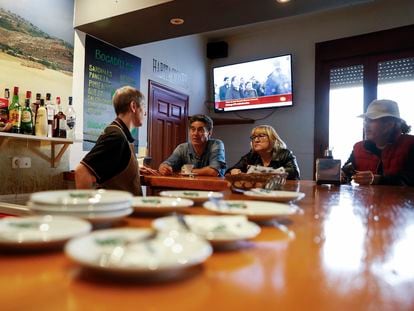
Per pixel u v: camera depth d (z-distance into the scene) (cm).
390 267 42
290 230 63
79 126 288
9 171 231
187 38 464
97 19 270
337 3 245
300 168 440
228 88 486
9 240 41
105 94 315
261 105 461
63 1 271
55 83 263
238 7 249
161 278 36
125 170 179
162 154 410
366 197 126
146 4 249
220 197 95
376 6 396
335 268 41
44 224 50
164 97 415
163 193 98
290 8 251
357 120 406
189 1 239
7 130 216
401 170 214
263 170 129
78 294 32
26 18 240
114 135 175
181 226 51
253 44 482
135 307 29
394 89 384
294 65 450
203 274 38
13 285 33
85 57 293
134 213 72
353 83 410
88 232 46
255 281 36
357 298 32
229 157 496
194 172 248
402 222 73
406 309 30
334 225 69
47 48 256
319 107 428
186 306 30
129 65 349
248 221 59
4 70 225
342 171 210
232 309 29
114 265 33
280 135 457
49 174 259
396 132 222
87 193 72
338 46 417
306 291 34
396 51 384
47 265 39
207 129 282
